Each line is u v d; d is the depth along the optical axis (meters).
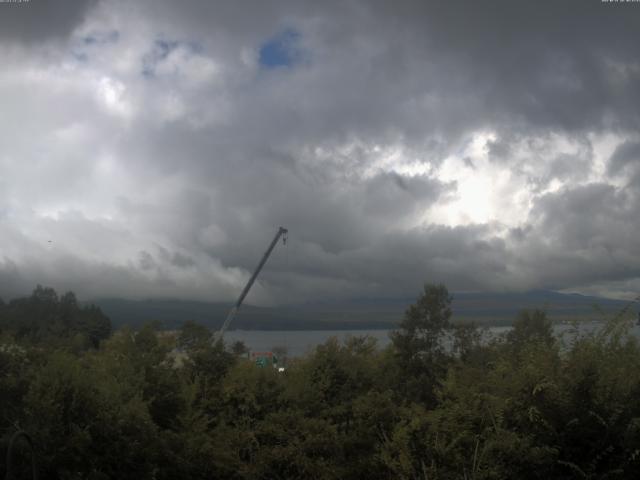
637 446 6.51
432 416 7.86
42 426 6.86
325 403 10.77
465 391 7.93
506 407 7.18
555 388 6.89
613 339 7.49
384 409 9.46
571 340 7.54
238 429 10.09
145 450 7.68
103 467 7.18
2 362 8.22
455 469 7.19
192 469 8.79
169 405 9.75
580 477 6.70
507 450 6.80
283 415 9.97
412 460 7.62
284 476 9.59
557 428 6.93
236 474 9.48
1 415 7.22
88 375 7.59
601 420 6.56
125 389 8.55
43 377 7.25
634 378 6.91
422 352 15.83
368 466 8.96
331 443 9.40
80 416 7.21
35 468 5.53
